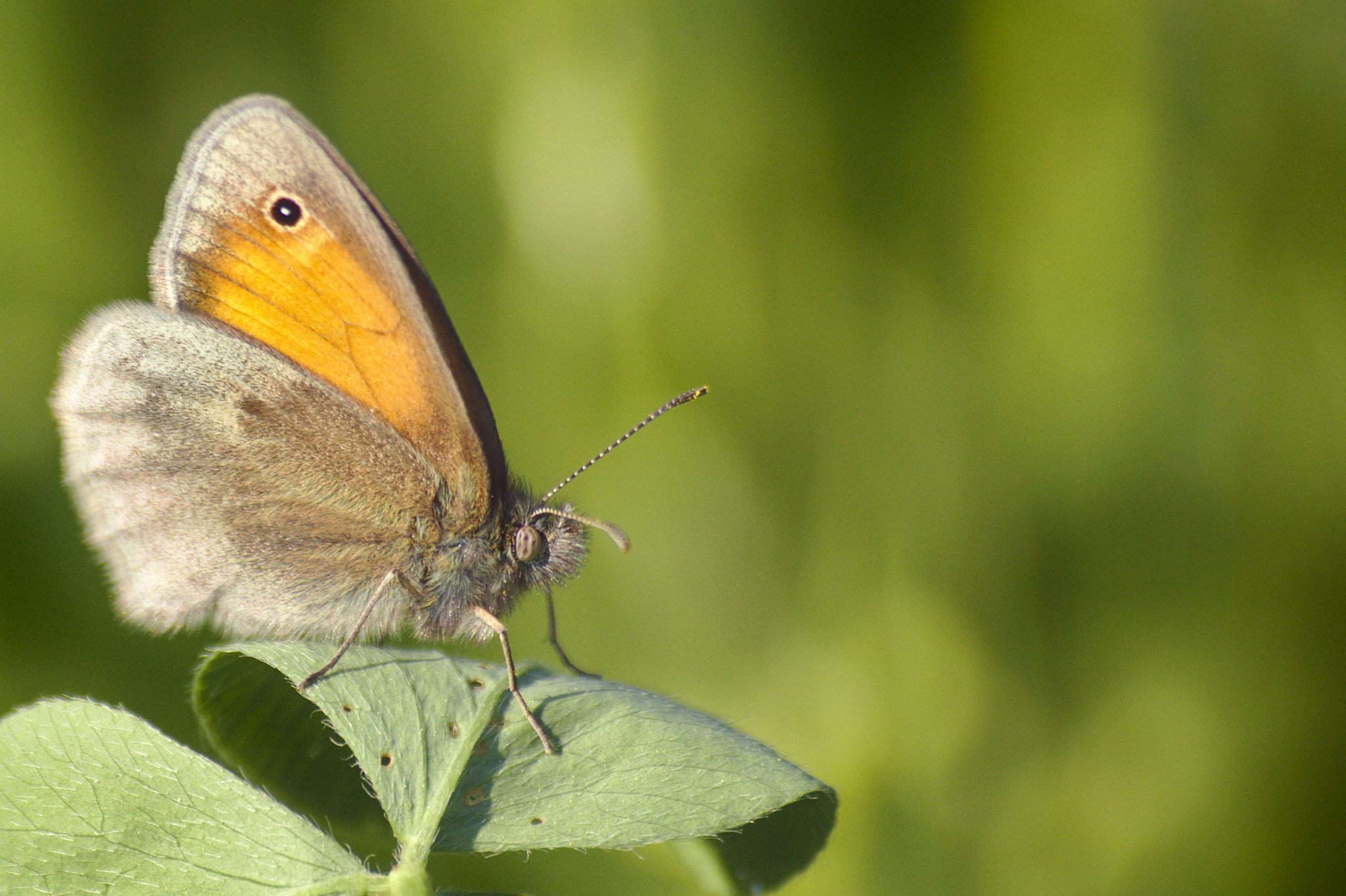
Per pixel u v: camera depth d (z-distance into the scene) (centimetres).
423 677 43
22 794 43
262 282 44
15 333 45
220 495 44
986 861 45
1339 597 45
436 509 44
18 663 45
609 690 43
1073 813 45
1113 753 45
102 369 44
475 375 44
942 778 45
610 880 45
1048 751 45
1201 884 45
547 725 43
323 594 44
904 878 45
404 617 44
